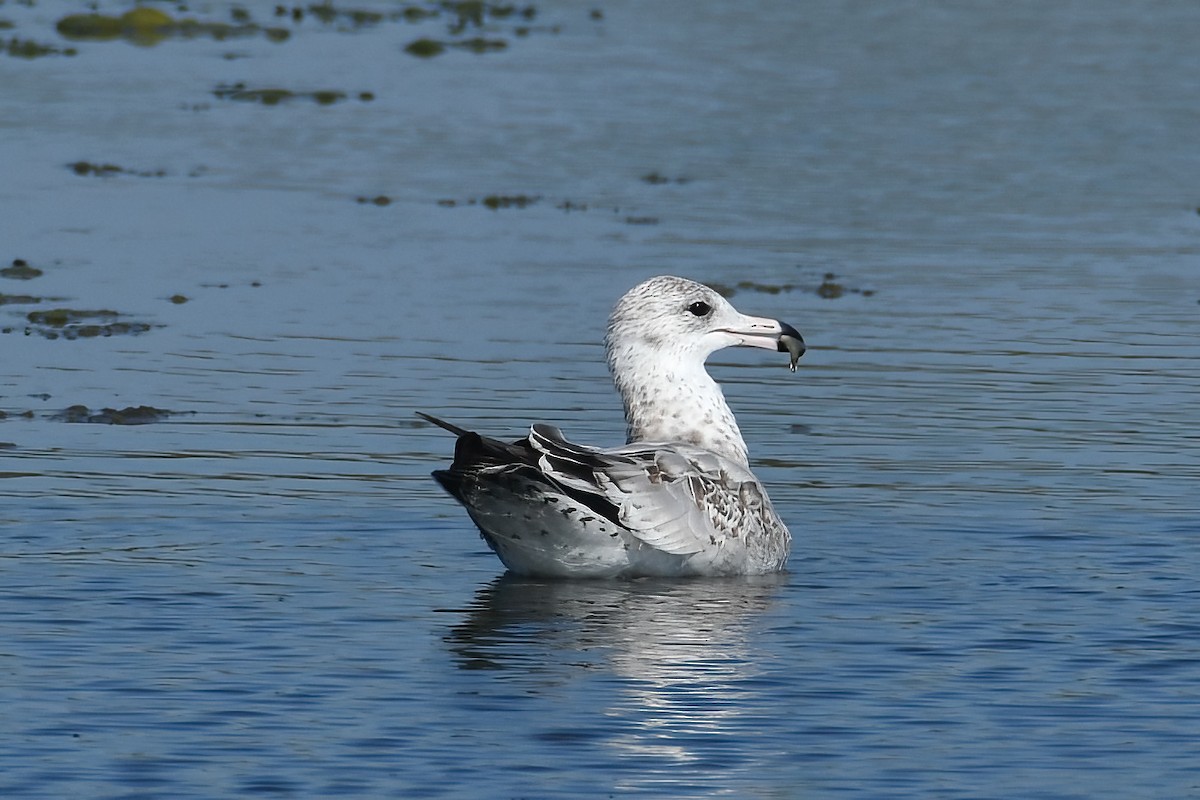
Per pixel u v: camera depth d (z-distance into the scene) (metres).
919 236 26.94
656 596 12.50
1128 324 22.06
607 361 14.22
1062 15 50.53
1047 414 18.05
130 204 27.72
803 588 12.71
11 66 39.94
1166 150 34.06
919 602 12.34
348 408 17.83
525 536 12.66
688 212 28.17
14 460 15.77
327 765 9.39
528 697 10.38
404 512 14.52
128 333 20.80
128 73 39.78
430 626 11.72
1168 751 9.73
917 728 10.01
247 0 52.84
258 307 22.05
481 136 34.09
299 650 11.16
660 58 43.25
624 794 9.08
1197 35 47.69
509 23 48.66
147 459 15.91
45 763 9.38
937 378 19.48
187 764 9.38
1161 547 13.70
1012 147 34.03
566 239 26.16
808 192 29.91
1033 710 10.27
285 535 13.80
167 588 12.36
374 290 23.02
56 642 11.19
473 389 18.62
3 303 22.03
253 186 29.34
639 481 12.73
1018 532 14.12
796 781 9.28
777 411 18.14
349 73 40.72
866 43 45.84
